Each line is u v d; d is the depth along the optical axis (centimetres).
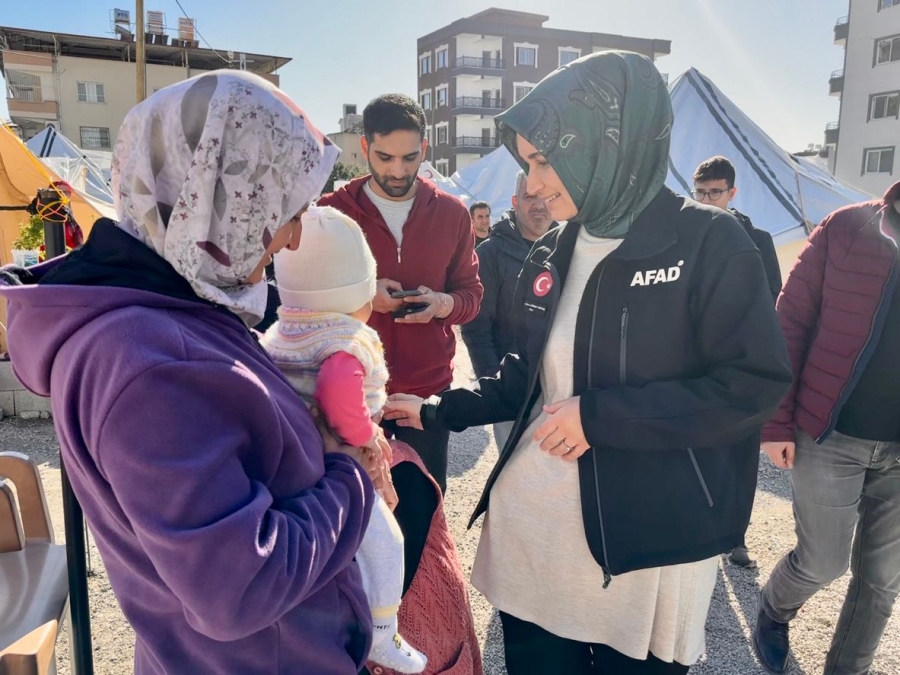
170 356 94
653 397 165
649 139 169
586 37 5381
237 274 112
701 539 172
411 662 147
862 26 3788
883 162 3781
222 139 104
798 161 1095
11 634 134
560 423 170
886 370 232
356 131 5141
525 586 195
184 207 103
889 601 250
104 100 4391
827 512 247
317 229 151
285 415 112
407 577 162
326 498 113
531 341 194
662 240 169
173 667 110
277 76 4078
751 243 167
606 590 183
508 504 198
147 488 90
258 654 110
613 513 175
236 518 93
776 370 161
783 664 280
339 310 152
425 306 289
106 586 341
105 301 98
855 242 237
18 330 105
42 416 602
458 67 5169
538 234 368
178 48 4284
